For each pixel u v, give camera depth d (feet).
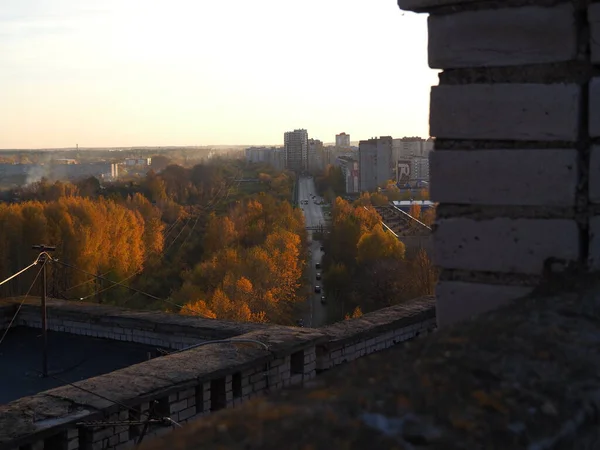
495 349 5.72
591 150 9.36
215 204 261.24
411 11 10.19
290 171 499.10
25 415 14.82
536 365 5.41
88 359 25.77
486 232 9.94
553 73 9.50
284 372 19.84
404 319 23.81
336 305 128.16
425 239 147.54
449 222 10.19
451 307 10.24
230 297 107.14
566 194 9.43
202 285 125.49
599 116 9.25
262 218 190.80
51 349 27.12
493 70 9.86
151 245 151.12
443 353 5.64
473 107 9.91
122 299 120.67
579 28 9.36
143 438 16.11
